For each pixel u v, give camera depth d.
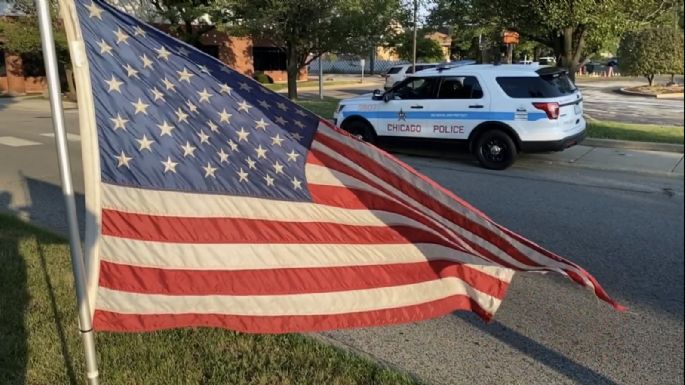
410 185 3.10
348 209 3.03
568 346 3.87
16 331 3.71
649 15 11.50
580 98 10.54
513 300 4.60
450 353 3.77
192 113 2.79
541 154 11.59
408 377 3.32
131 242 2.75
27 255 5.02
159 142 2.75
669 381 3.45
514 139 10.07
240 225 2.89
